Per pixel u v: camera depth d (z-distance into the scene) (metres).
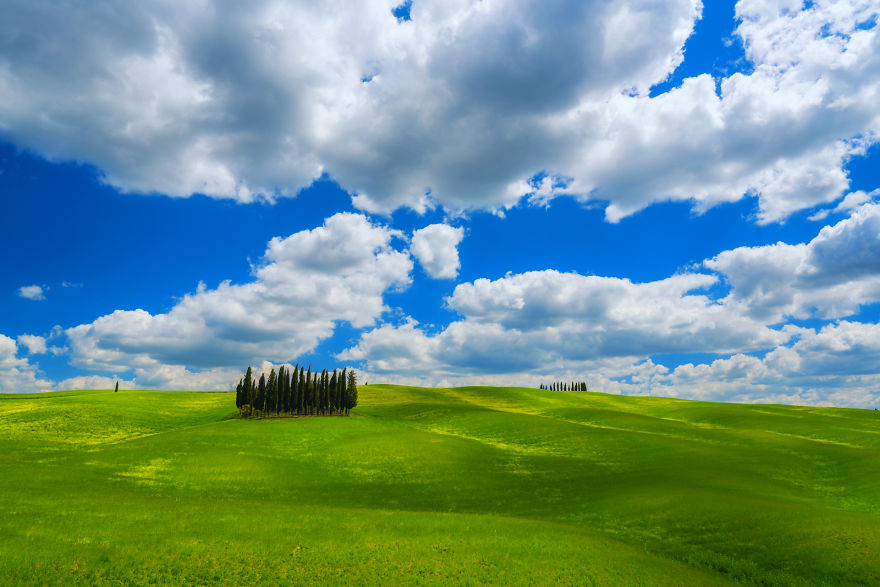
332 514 38.59
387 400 167.00
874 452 66.75
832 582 27.77
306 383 130.38
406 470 63.44
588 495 50.59
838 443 87.44
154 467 58.34
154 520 33.50
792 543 32.41
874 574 27.53
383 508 46.78
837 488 52.75
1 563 23.88
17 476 48.12
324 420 106.38
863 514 38.28
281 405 124.75
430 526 35.56
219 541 29.56
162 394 167.62
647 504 43.22
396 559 28.84
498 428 101.25
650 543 35.91
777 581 28.61
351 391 132.75
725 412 125.69
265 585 24.91
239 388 125.19
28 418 99.44
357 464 66.56
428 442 78.88
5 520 31.16
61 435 87.38
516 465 67.25
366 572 27.00
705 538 35.28
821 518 35.66
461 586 26.11
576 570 28.58
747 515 37.69
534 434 93.00
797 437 93.31
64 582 23.06
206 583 24.58
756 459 65.50
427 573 27.36
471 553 30.31
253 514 36.91
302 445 80.50
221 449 71.06
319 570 26.88
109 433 92.88
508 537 33.53
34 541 27.19
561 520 42.62
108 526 31.22
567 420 122.00
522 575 27.69
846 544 31.14
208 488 51.72
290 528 33.22
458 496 52.34
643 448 75.25
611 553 31.62
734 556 32.25
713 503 41.16
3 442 77.88
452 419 116.56
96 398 139.88
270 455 70.50
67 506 36.41
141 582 23.95
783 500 44.94
